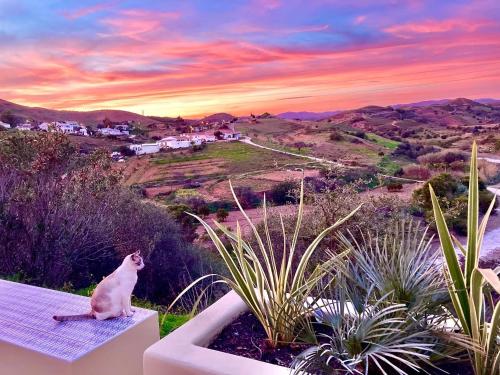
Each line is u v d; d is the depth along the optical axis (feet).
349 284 5.85
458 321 5.15
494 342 4.43
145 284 15.98
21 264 15.47
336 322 5.28
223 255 6.20
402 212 11.97
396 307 5.03
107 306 6.88
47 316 7.09
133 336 6.69
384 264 5.78
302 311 5.85
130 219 16.58
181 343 5.41
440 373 4.86
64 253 15.62
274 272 6.23
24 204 15.31
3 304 7.61
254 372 4.65
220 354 5.08
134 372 6.73
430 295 5.22
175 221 16.29
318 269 6.02
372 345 4.77
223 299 6.98
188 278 15.62
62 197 15.98
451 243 4.86
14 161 15.90
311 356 4.57
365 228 11.62
